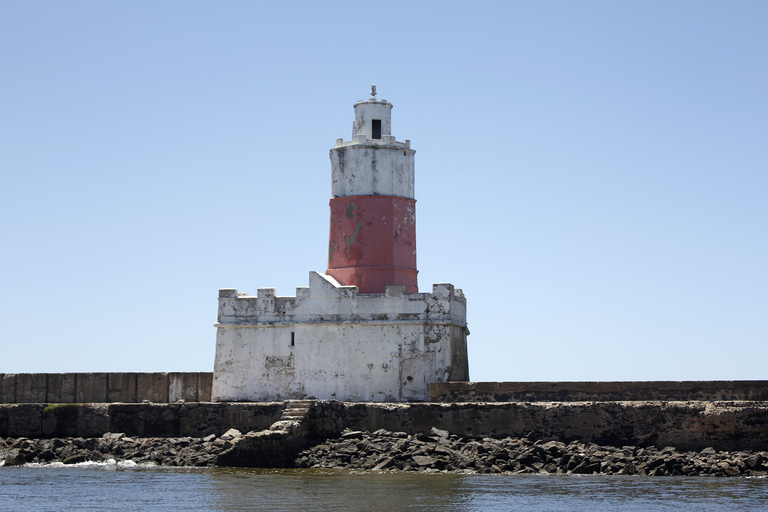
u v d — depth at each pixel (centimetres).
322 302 5316
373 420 4759
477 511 3272
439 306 5206
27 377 5597
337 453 4428
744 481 3919
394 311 5234
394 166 5516
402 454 4334
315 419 4700
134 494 3603
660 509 3309
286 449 4375
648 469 4125
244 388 5353
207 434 5006
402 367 5184
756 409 4356
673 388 4572
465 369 5588
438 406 4700
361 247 5416
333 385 5238
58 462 4519
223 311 5428
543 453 4362
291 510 3278
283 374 5312
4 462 4469
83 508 3356
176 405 5081
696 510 3297
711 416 4388
